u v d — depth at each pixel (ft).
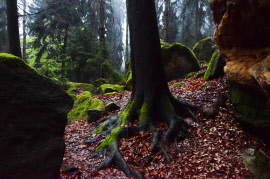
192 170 15.29
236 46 18.15
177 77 43.57
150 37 22.41
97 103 32.42
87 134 24.04
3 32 72.84
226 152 16.98
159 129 20.52
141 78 22.93
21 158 9.36
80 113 33.35
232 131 19.70
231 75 18.19
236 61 18.03
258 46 16.17
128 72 52.26
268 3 11.99
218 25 18.37
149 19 22.15
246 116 19.11
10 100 9.15
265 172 14.26
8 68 9.28
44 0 64.34
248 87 17.75
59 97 11.69
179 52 44.39
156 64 22.85
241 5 14.12
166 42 53.88
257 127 18.03
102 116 29.07
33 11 66.85
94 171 15.93
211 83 29.32
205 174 14.71
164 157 17.22
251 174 14.34
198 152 17.46
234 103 20.76
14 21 27.12
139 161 16.89
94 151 19.27
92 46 53.11
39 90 10.56
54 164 10.62
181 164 16.20
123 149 18.24
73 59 52.24
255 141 18.40
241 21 15.33
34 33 61.05
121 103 33.32
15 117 9.29
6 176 8.86
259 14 13.43
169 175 15.01
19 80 9.68
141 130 20.35
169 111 21.67
